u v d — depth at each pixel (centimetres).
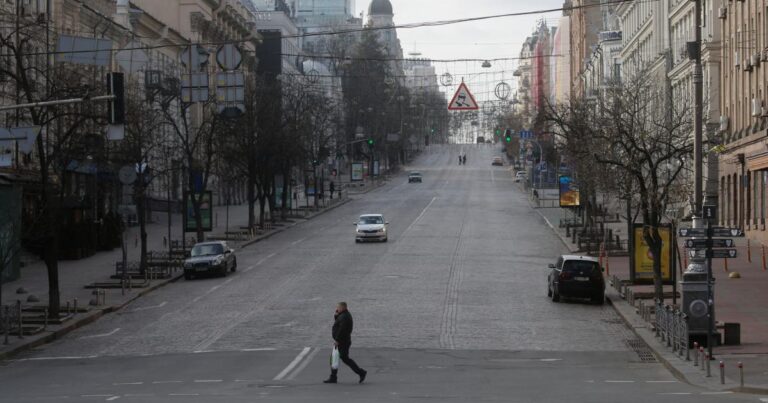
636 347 6444
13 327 7256
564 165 17988
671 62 17050
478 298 8775
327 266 11281
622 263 11325
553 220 16912
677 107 14388
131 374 5466
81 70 10381
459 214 18625
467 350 6322
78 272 11038
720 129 13850
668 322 6181
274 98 16688
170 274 10744
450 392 4559
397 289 9312
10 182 10194
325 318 7662
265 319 7700
